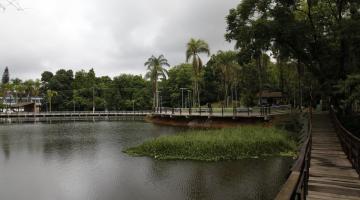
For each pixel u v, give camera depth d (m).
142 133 41.91
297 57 30.59
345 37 23.67
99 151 27.09
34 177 18.12
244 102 65.56
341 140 17.59
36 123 68.94
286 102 62.34
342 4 27.36
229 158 21.64
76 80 118.31
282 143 24.16
